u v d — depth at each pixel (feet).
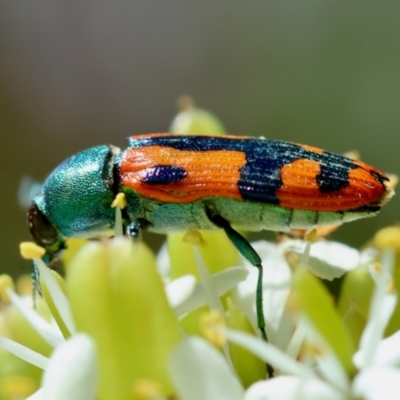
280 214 0.20
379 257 0.20
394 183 0.20
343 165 0.20
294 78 0.36
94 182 0.20
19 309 0.20
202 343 0.18
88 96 0.37
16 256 0.33
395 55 0.34
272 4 0.36
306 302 0.18
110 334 0.18
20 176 0.36
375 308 0.18
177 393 0.18
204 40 0.37
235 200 0.20
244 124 0.36
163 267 0.22
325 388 0.18
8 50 0.36
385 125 0.34
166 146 0.20
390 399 0.18
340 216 0.20
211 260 0.20
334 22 0.35
